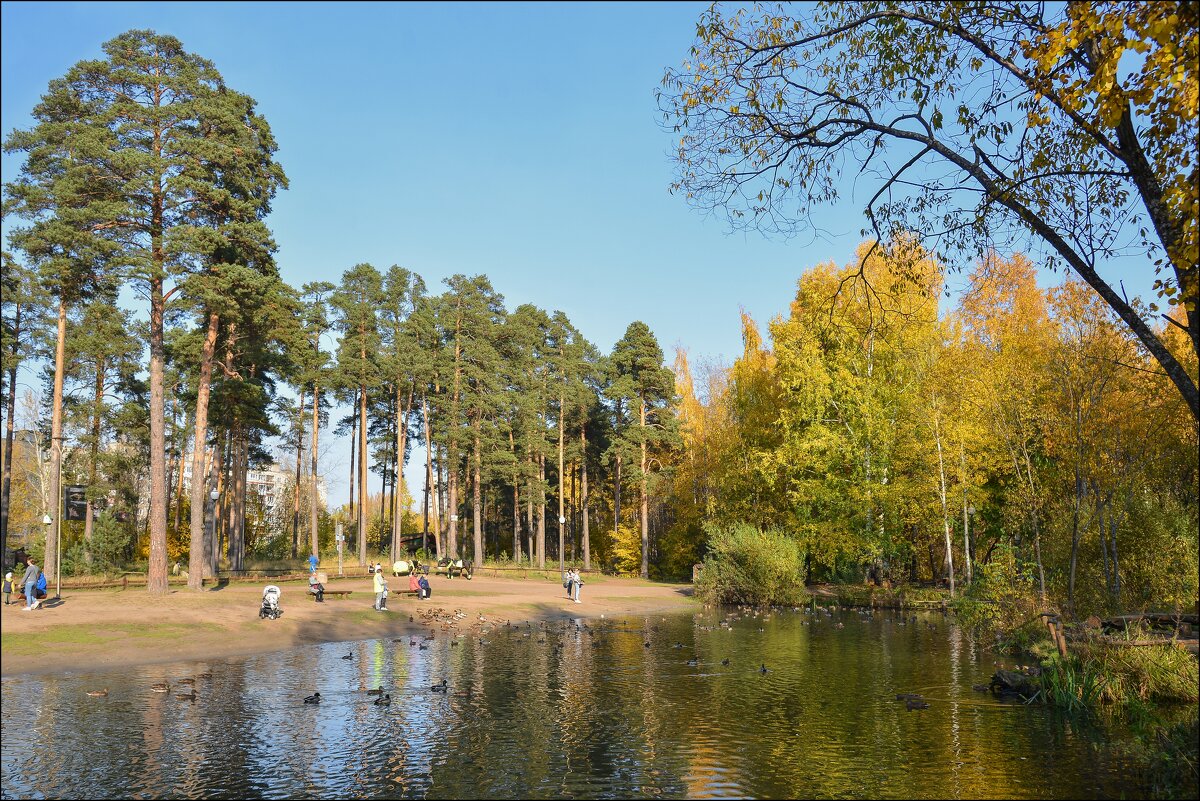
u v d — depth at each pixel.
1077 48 10.09
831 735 13.80
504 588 49.06
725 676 19.92
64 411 49.94
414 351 64.94
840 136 12.65
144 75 33.12
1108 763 11.78
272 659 22.17
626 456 66.50
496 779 11.34
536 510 77.19
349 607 33.19
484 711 15.83
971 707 15.89
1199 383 19.81
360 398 66.94
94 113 32.75
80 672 19.33
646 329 68.38
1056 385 22.81
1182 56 8.62
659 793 10.70
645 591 52.84
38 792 10.63
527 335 74.12
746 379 50.88
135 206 32.59
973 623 26.83
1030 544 26.20
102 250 30.41
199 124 34.50
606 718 15.23
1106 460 21.64
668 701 16.83
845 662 22.08
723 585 43.50
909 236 13.24
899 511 39.34
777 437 48.91
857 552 41.06
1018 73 10.54
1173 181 9.17
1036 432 25.55
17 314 38.88
